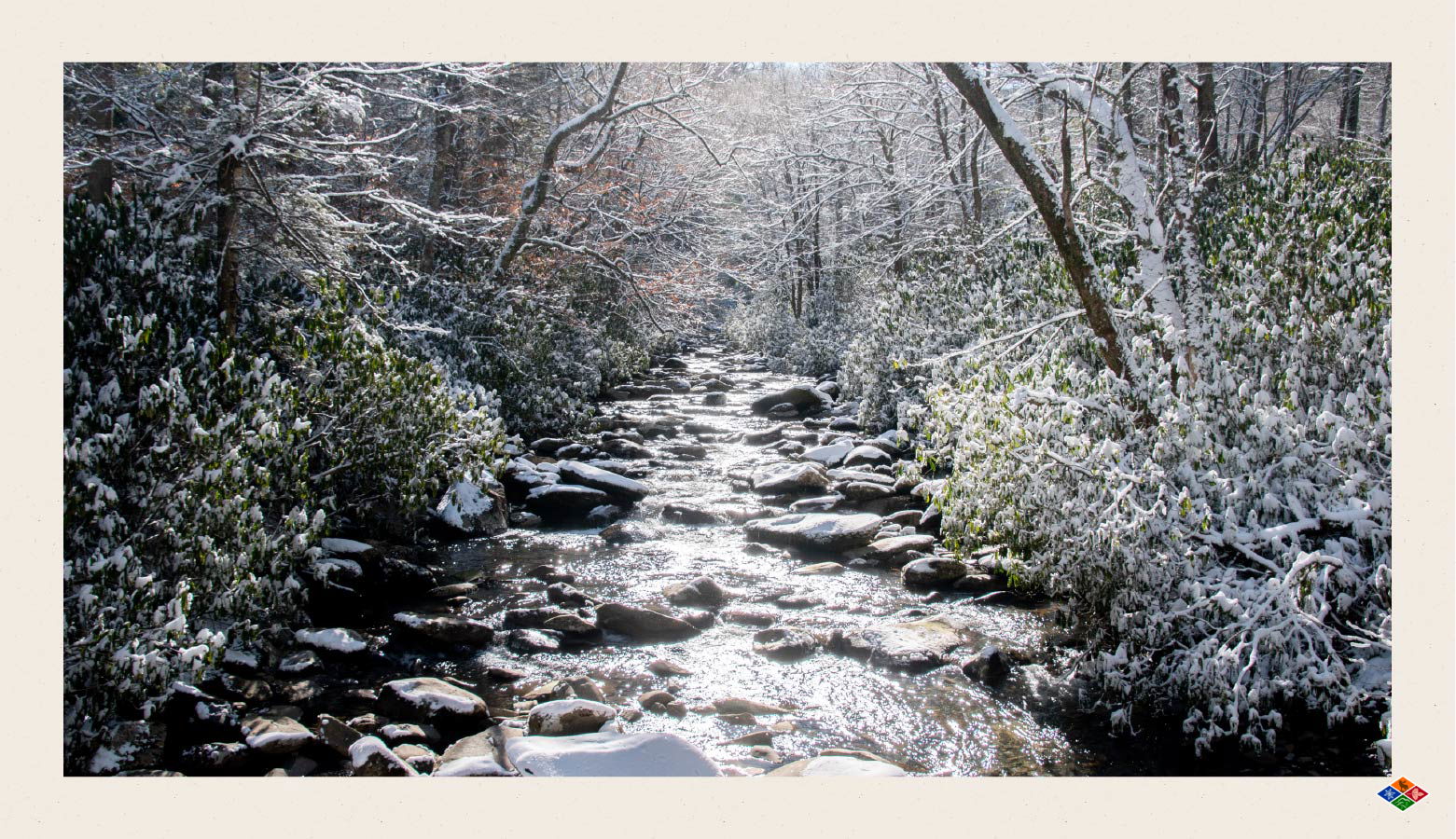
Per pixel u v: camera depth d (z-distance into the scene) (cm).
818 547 812
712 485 1068
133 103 767
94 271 521
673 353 3005
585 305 1772
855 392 1515
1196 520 488
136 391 486
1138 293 665
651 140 1800
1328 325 541
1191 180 695
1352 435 475
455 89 1377
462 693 496
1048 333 775
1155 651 508
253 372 545
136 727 434
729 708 512
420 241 1388
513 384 1204
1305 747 448
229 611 473
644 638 618
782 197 2314
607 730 470
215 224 818
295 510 542
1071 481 532
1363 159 847
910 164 1767
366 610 644
